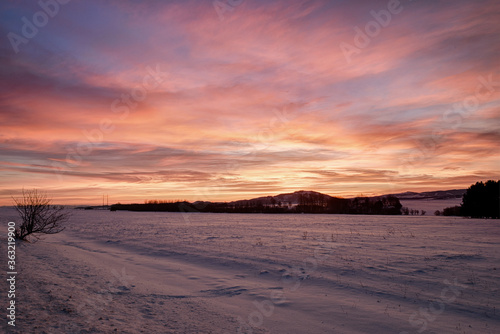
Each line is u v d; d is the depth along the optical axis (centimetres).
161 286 934
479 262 1282
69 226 3847
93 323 551
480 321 651
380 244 1908
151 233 2866
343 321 652
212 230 3209
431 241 2045
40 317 550
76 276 945
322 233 2741
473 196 6394
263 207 12406
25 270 927
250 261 1366
